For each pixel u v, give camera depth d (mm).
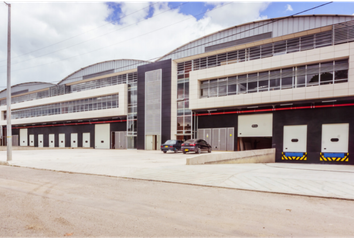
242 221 4176
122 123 36188
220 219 4277
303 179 7789
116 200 5578
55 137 45938
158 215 4480
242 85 24969
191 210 4812
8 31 15602
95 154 22844
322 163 20844
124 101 34156
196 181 7941
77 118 40438
